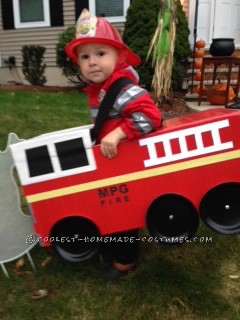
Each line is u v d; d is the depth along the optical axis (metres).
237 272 2.17
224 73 6.98
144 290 2.01
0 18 9.48
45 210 1.86
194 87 7.06
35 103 5.83
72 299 1.98
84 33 1.81
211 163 1.80
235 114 1.77
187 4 7.73
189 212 1.85
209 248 2.39
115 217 1.87
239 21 8.33
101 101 1.89
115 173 1.81
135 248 2.12
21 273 2.18
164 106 6.02
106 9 8.49
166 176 1.81
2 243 2.09
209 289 2.02
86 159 1.79
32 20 9.20
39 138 1.89
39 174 1.81
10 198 2.06
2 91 7.18
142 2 6.82
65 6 8.76
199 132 1.77
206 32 7.89
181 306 1.91
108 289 2.04
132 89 1.81
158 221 1.86
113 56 1.85
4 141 4.07
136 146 1.78
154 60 5.93
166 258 2.28
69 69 7.53
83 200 1.84
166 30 5.59
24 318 1.86
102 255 2.30
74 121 4.87
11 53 9.60
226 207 1.85
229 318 1.84
